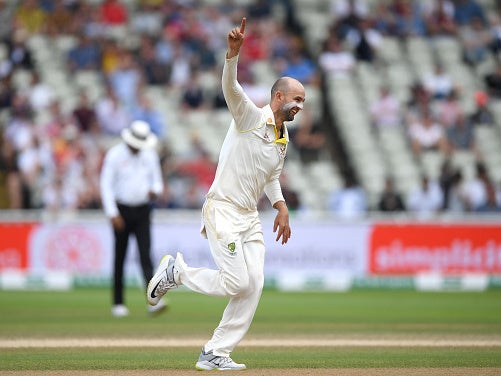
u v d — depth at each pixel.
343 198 70.94
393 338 33.09
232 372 23.08
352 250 64.06
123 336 33.56
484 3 88.69
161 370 23.70
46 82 80.00
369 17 86.38
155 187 42.31
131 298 55.34
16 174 71.81
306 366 24.58
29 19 84.38
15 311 45.53
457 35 87.12
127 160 41.75
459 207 71.00
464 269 64.06
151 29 83.94
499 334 34.72
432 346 30.28
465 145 77.81
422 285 64.06
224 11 85.19
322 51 83.38
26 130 74.00
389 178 73.19
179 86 80.06
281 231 23.84
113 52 81.31
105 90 78.38
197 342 31.58
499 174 77.94
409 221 64.19
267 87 79.69
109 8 84.62
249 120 22.62
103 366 24.61
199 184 69.88
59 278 63.25
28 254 63.34
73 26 84.50
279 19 87.44
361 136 79.44
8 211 71.94
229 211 23.03
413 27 86.75
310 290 63.44
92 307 48.38
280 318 42.12
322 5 87.81
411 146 77.88
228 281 22.72
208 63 81.25
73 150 72.62
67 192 71.12
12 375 22.78
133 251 63.50
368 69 83.69
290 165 74.88
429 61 85.06
